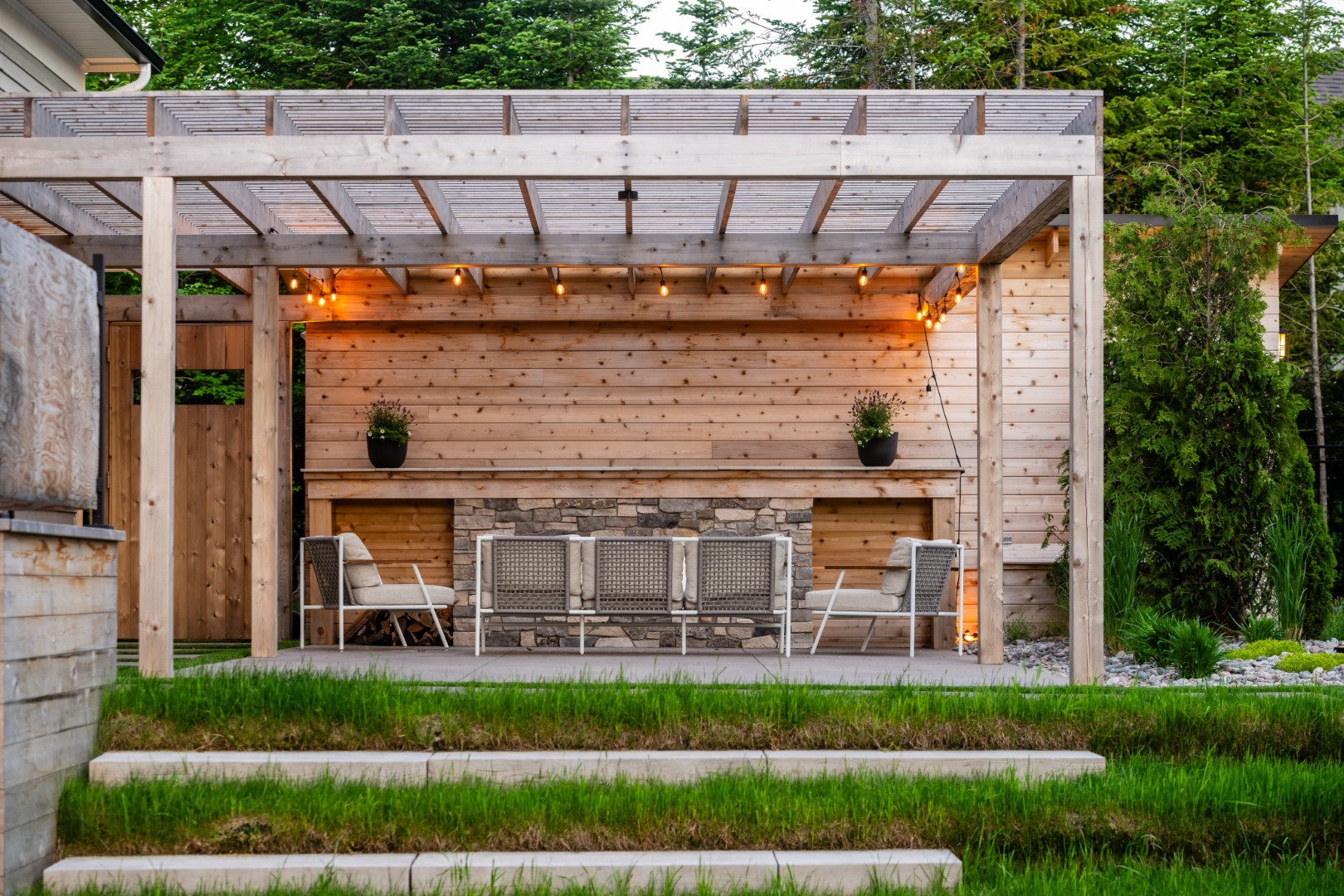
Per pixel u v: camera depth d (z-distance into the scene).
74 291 4.85
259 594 8.20
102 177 6.38
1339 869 4.24
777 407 10.98
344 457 10.92
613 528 10.10
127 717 4.97
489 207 8.49
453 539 10.59
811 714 5.21
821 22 18.64
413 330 11.01
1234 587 9.12
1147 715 5.27
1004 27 17.75
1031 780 4.88
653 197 8.22
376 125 6.95
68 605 4.62
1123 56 18.27
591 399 10.97
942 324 10.98
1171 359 9.25
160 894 3.94
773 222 8.79
